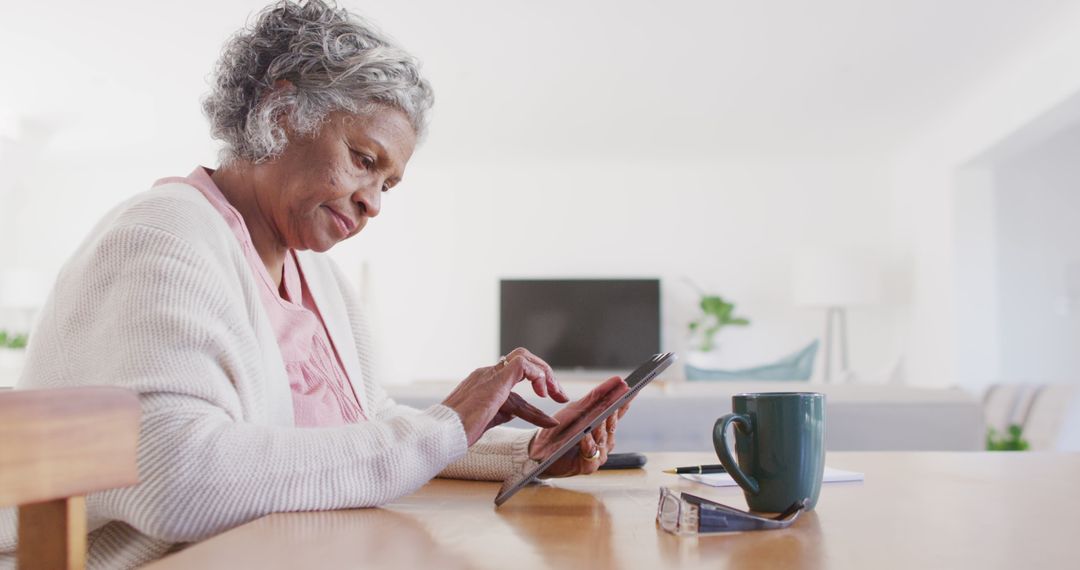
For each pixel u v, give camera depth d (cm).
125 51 516
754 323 769
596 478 109
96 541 82
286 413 98
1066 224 674
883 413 272
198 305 81
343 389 121
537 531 68
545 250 784
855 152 746
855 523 72
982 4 443
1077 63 464
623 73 553
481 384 92
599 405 96
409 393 260
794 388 288
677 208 780
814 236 769
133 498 73
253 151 104
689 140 709
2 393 43
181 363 77
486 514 78
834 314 766
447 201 793
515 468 108
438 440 83
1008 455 134
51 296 91
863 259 688
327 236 109
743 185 777
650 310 759
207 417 75
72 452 46
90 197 809
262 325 95
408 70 105
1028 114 521
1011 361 670
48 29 483
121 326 78
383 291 790
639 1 444
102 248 85
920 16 459
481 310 784
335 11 105
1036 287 673
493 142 718
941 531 68
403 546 61
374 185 108
